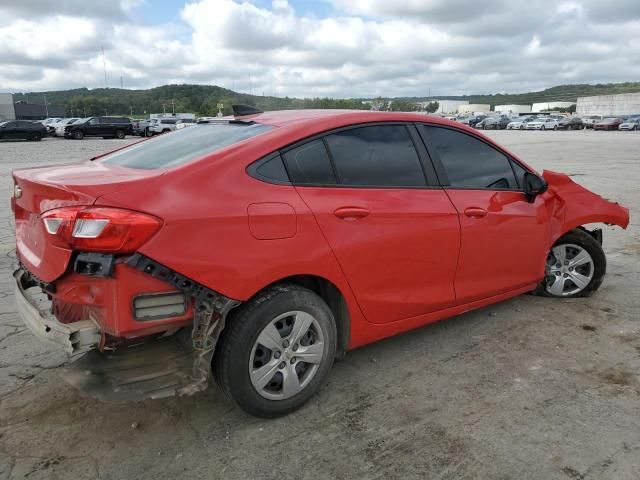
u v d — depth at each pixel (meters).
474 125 65.94
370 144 3.43
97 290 2.57
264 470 2.65
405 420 3.05
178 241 2.56
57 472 2.64
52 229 2.55
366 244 3.21
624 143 30.64
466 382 3.47
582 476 2.57
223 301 2.70
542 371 3.60
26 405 3.21
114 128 42.31
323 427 3.00
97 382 2.73
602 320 4.45
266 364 2.94
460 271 3.80
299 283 3.20
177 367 2.83
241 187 2.83
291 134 3.12
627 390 3.35
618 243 6.99
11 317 4.52
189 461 2.72
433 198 3.60
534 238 4.30
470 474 2.60
